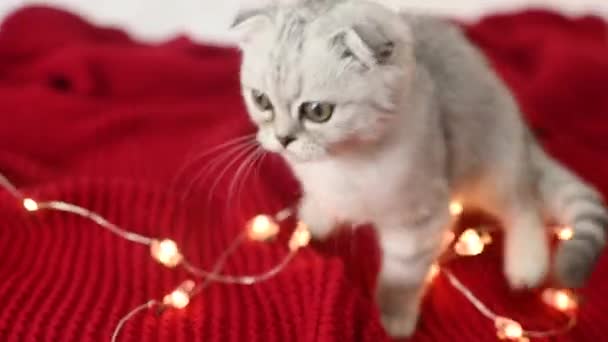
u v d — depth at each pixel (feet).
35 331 1.78
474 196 2.10
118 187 2.22
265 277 1.99
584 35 2.96
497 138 2.02
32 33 2.87
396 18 1.80
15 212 2.14
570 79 2.62
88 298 1.89
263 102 1.77
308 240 2.11
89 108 2.61
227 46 3.01
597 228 1.97
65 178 2.31
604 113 2.60
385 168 1.80
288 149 1.75
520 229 2.08
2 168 2.35
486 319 1.95
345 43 1.67
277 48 1.70
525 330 1.92
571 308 1.93
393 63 1.71
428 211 1.86
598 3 3.22
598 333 1.91
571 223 2.02
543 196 2.12
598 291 2.01
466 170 2.01
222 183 2.27
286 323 1.86
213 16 3.14
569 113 2.59
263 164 2.33
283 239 2.13
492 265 2.10
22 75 2.77
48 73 2.74
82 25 3.00
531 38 2.85
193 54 2.93
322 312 1.83
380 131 1.74
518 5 3.23
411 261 1.91
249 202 2.24
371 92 1.69
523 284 2.02
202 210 2.23
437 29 2.03
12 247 2.04
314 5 1.78
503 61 2.81
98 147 2.54
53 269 1.97
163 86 2.77
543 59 2.73
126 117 2.59
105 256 2.03
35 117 2.55
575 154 2.45
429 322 1.96
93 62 2.72
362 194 1.85
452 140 1.95
